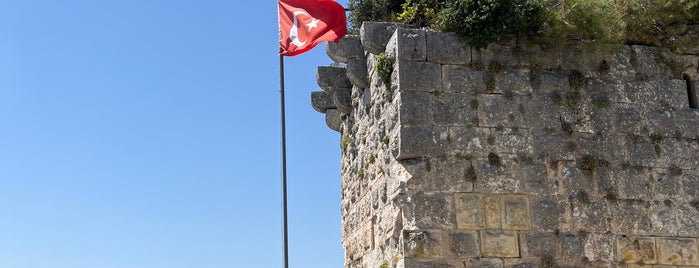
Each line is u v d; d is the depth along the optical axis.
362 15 19.69
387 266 16.02
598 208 15.48
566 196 15.42
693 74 16.95
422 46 15.71
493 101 15.67
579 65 16.27
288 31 17.66
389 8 19.53
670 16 16.47
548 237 15.12
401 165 15.23
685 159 16.17
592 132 15.89
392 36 16.14
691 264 15.61
